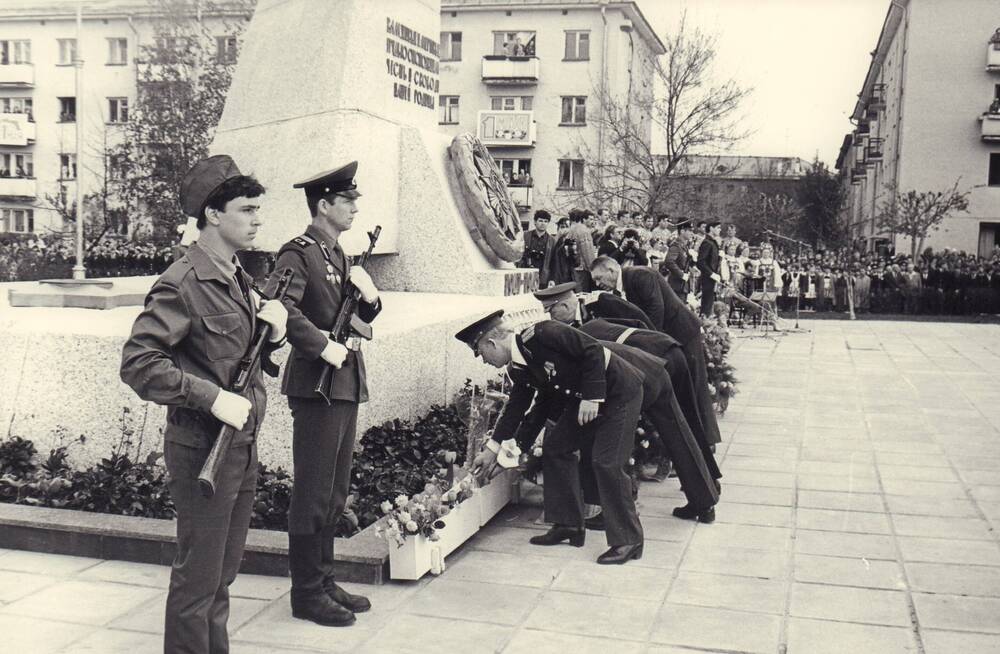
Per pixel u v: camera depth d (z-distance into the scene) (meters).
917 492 6.98
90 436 6.15
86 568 4.95
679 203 34.09
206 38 31.20
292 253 4.31
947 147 35.34
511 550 5.54
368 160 8.91
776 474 7.55
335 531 5.13
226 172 3.41
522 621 4.46
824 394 11.68
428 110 10.15
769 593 4.89
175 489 3.35
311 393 4.29
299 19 9.20
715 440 7.42
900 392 11.84
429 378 7.34
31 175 40.78
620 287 7.23
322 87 8.75
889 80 43.75
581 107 41.00
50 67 40.25
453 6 41.06
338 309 4.39
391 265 9.58
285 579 4.89
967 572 5.24
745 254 21.98
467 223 9.73
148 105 29.33
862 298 26.25
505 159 41.56
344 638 4.21
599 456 5.38
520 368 5.40
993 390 12.02
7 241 30.98
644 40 44.69
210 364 3.33
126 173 30.73
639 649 4.16
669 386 5.98
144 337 3.20
